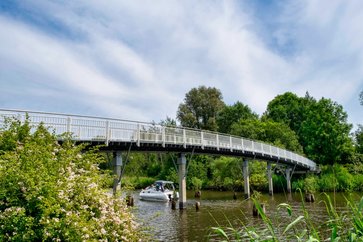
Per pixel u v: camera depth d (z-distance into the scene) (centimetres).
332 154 4569
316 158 4784
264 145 3247
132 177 5038
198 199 3159
